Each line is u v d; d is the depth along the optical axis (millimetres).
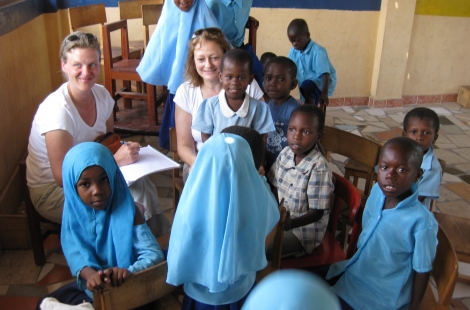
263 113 2193
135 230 1698
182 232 1295
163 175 3621
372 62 5613
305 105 2055
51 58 4641
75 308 1407
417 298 1584
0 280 2398
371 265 1683
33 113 3834
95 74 2197
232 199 1213
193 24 2951
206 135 2236
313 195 1977
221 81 2162
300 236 2012
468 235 2266
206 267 1334
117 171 1706
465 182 3777
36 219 2398
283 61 2523
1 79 3066
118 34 4969
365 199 2568
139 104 4750
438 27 5566
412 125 2240
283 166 2123
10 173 3131
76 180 1604
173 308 1592
